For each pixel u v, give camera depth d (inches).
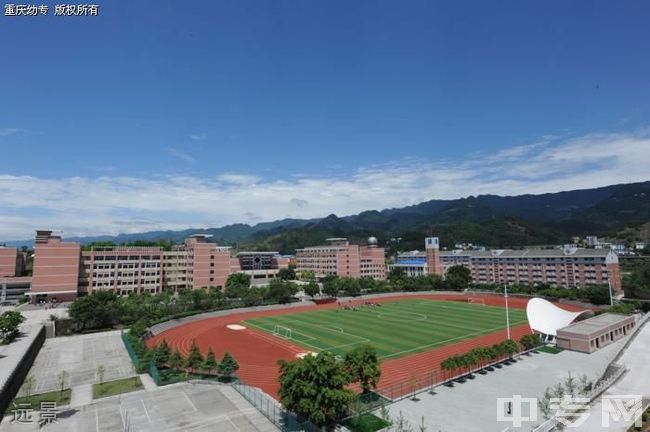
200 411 1688.0
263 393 1925.4
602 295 4766.2
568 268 6195.9
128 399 1835.6
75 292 5054.1
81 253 5388.8
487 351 2160.4
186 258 6299.2
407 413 1614.2
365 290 6348.4
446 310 4785.9
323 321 4060.0
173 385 2034.9
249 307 4820.4
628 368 2154.3
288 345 3009.4
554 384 1953.7
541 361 2369.6
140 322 3304.6
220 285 6304.1
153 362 2305.6
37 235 5002.5
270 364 2502.5
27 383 2069.4
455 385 1956.2
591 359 2407.7
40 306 4574.3
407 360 2568.9
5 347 2502.5
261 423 1568.7
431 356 2669.8
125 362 2529.5
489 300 5689.0
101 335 3363.7
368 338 3233.3
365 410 1632.6
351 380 1679.4
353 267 7741.1
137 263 5851.4
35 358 2635.3
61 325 3432.6
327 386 1419.8
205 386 2015.3
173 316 4023.1
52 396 1903.3
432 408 1665.8
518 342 2758.4
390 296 6166.3
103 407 1742.1
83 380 2161.7
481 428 1476.4
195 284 6077.8
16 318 2807.6
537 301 3115.2
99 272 5521.7
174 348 2957.7
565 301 5196.9
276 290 5123.0
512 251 7145.7
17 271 6053.2
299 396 1425.9
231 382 2079.2
